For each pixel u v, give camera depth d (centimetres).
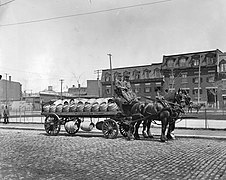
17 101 7094
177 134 1812
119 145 1357
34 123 3212
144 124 1669
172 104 1512
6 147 1303
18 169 830
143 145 1355
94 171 798
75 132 1884
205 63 6838
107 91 8194
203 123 2681
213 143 1430
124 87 1633
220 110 4950
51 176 744
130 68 8038
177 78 7181
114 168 836
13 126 2784
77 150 1202
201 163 901
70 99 1900
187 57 7169
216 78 6638
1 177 735
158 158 998
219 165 868
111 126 1648
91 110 1738
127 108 1619
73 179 710
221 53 6800
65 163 916
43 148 1268
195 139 1612
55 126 1881
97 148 1259
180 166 856
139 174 757
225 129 2067
